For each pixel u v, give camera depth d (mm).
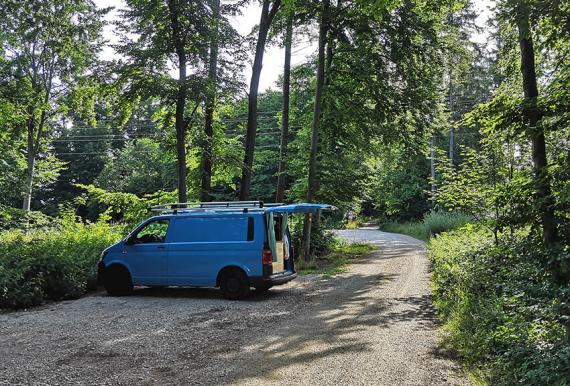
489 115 8727
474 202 11500
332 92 20953
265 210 11445
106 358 6430
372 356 6367
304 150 22828
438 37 19766
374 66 19438
